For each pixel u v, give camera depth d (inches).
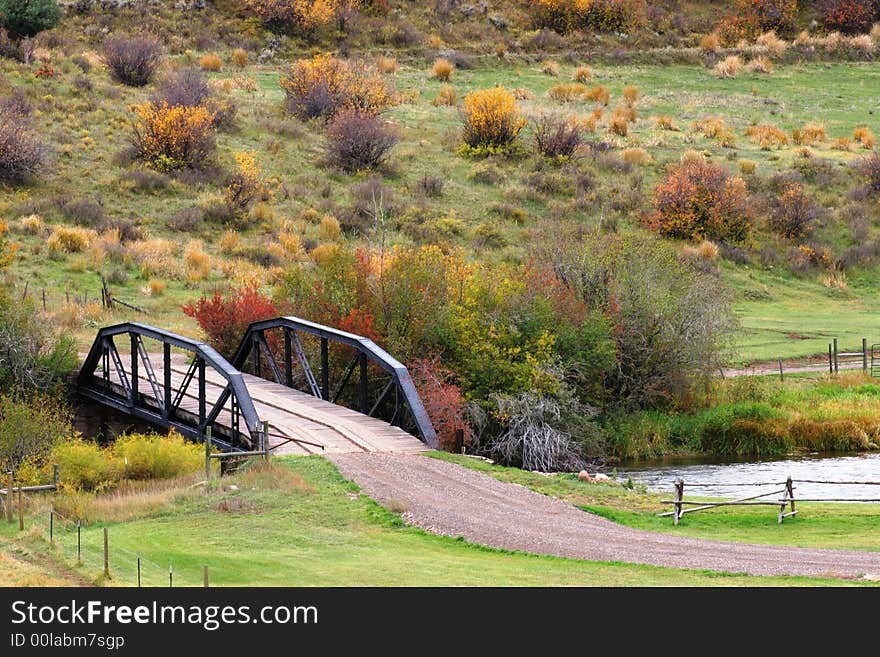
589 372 1445.6
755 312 2175.2
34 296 1804.9
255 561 709.9
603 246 1601.9
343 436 1117.7
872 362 1705.2
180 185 2409.0
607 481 1055.6
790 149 3002.0
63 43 3179.1
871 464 1284.4
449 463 1029.8
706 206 2469.2
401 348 1387.8
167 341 1250.0
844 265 2449.6
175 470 1008.9
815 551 753.0
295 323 1334.9
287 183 2522.1
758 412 1424.7
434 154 2800.2
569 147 2812.5
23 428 1044.5
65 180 2362.2
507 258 2272.4
